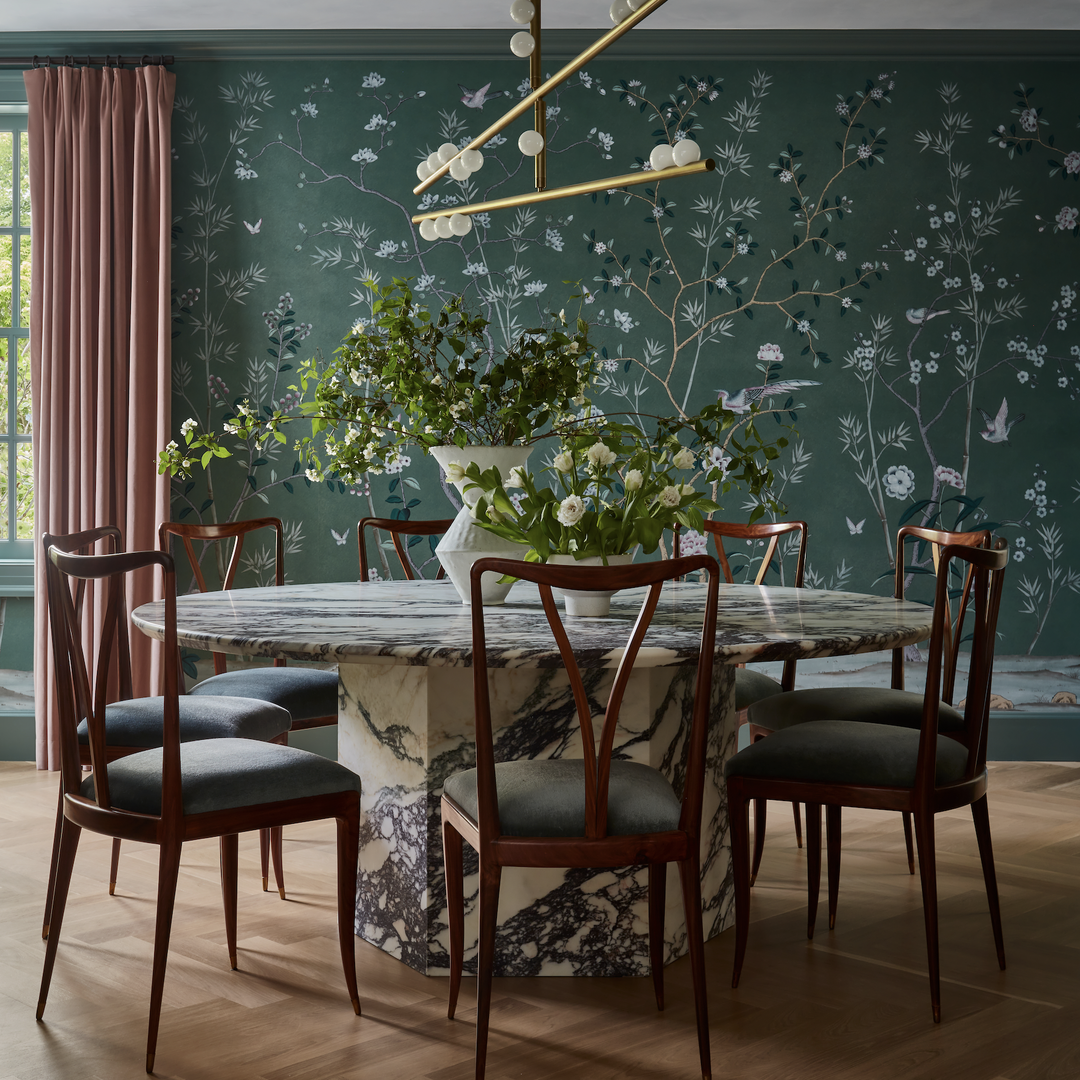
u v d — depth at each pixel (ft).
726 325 13.84
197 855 10.17
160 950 6.20
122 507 13.62
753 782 7.22
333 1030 6.70
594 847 5.88
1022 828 11.03
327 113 13.78
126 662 8.55
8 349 14.33
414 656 6.23
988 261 13.82
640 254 13.82
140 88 13.41
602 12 12.98
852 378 13.85
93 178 13.48
